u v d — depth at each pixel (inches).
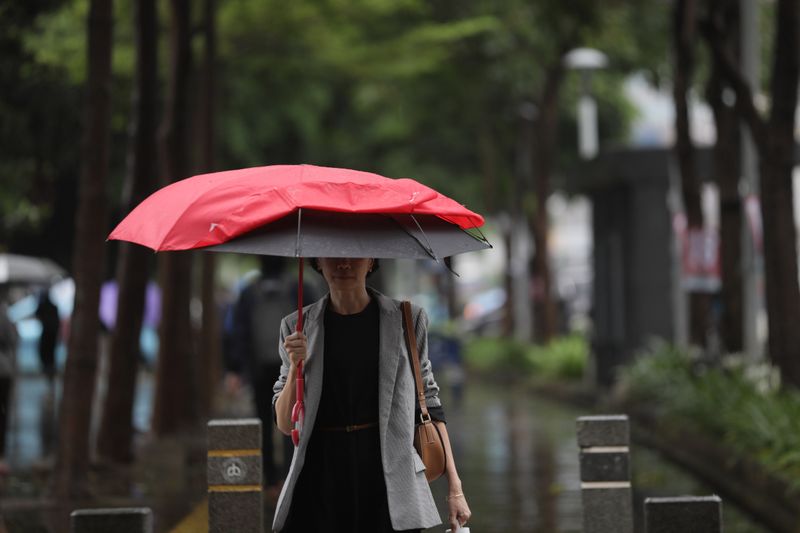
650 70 1889.8
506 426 1459.2
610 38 1875.0
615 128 2549.2
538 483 949.2
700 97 1843.0
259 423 489.4
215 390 1637.6
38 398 1862.7
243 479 486.9
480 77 2041.1
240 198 368.5
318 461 391.9
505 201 2748.5
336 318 392.5
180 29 1137.4
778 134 951.0
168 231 363.6
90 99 833.5
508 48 1916.8
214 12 1409.9
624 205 1729.8
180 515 768.9
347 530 390.3
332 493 388.5
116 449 984.3
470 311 4503.0
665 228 1679.4
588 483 507.2
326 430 390.6
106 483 895.7
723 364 1172.5
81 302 837.2
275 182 374.9
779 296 953.5
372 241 369.4
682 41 1253.1
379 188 375.9
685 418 1143.6
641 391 1413.6
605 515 506.0
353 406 390.3
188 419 1235.9
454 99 2201.0
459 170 2623.0
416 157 2566.4
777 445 832.3
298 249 359.6
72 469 833.5
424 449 397.4
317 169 389.4
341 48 1663.4
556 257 5137.8
